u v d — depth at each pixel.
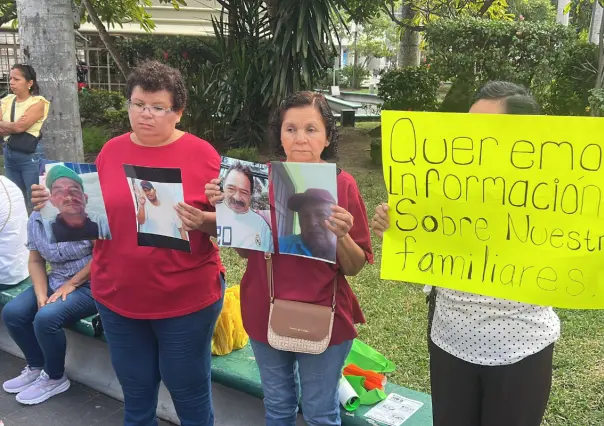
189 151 2.21
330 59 8.95
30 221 3.05
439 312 1.84
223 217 2.01
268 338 2.00
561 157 1.66
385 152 1.83
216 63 10.70
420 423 2.41
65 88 5.03
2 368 3.48
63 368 3.16
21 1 4.86
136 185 2.14
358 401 2.52
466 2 12.20
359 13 10.96
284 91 8.41
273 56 8.52
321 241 1.90
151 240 2.17
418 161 1.80
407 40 13.29
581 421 2.76
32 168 5.25
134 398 2.43
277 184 1.91
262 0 9.29
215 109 9.55
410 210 1.84
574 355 3.35
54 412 3.03
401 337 3.62
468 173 1.76
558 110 8.95
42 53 4.92
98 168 2.25
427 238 1.83
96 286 2.32
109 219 2.21
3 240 3.43
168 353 2.31
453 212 1.80
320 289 1.98
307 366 2.05
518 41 8.20
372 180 8.03
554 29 8.23
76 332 3.25
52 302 2.97
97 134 10.59
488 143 1.72
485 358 1.72
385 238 1.88
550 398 2.94
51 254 3.02
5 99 5.19
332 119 2.00
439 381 1.84
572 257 1.69
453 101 8.88
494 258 1.76
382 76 11.09
